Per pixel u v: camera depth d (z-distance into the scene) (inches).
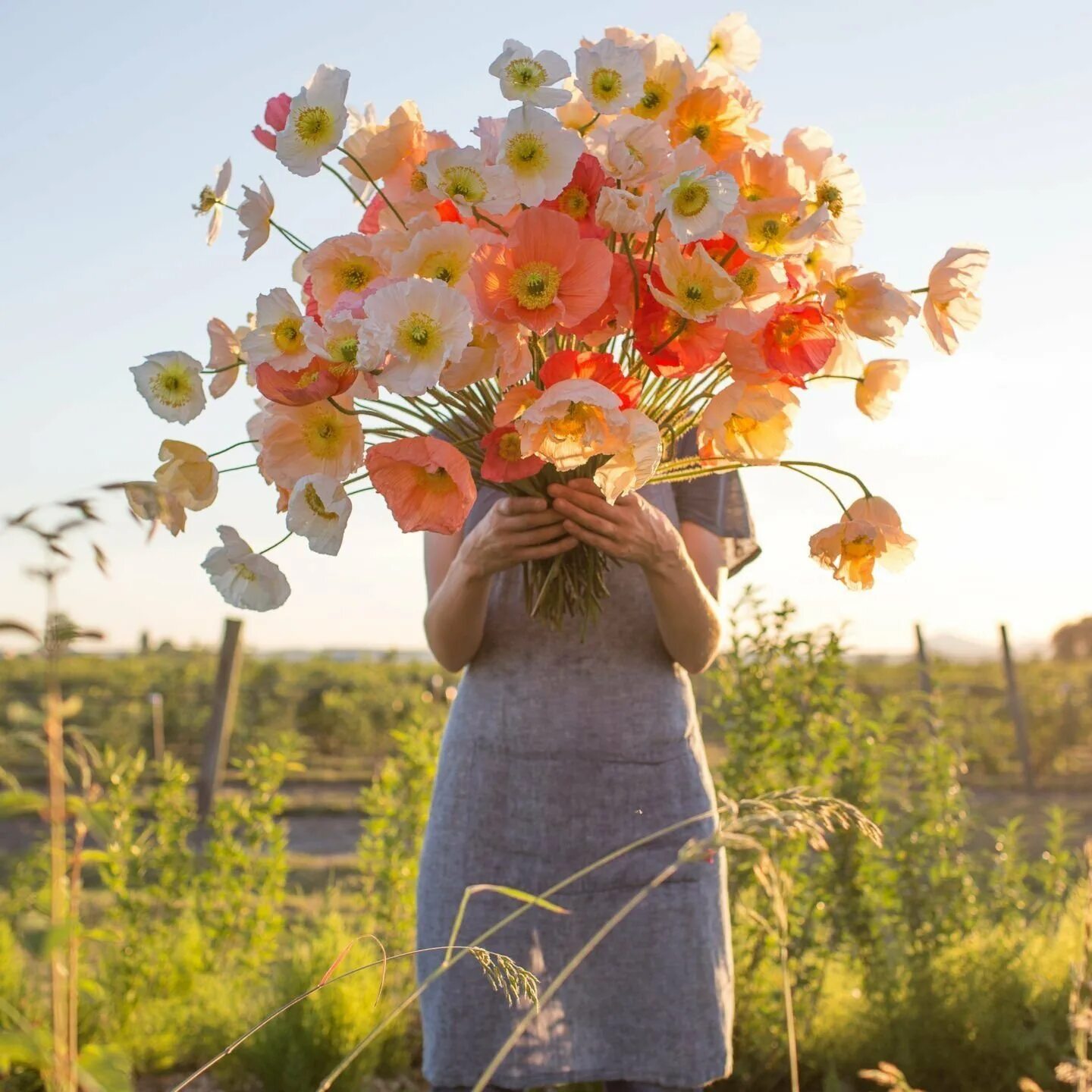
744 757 152.3
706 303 59.7
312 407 60.7
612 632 83.1
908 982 145.5
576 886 80.4
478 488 89.2
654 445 58.1
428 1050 80.7
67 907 48.1
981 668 797.9
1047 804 361.7
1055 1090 131.6
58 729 39.7
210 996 154.2
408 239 61.6
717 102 65.8
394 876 163.8
